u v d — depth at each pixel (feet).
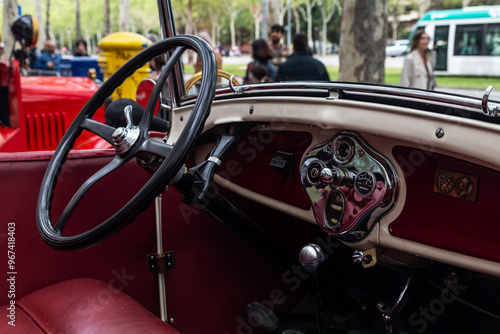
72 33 183.62
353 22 13.53
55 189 4.82
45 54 28.27
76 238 3.69
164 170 3.50
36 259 4.76
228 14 54.75
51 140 11.71
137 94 5.64
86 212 4.96
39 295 4.60
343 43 13.79
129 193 5.14
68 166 4.88
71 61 37.29
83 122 4.48
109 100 9.05
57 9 168.66
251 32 59.47
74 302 4.32
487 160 3.32
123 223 3.57
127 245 5.15
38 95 11.45
